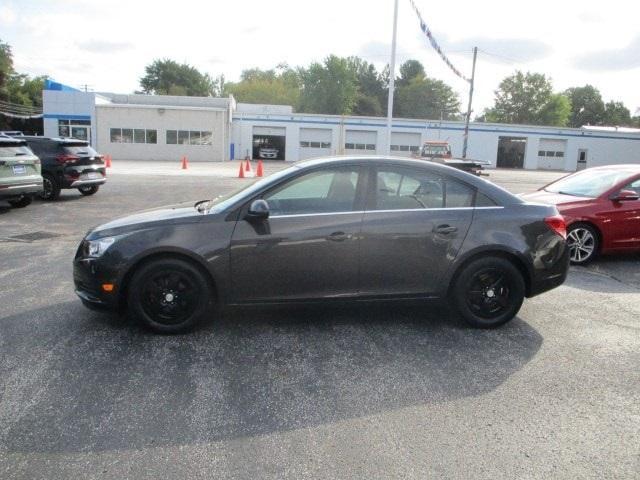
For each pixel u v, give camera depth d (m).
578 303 5.70
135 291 4.42
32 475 2.63
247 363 3.98
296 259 4.44
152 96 48.78
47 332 4.53
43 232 9.42
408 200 4.64
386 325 4.84
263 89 91.88
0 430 3.02
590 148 49.69
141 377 3.72
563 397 3.55
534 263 4.73
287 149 48.03
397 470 2.72
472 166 15.44
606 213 7.59
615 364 4.10
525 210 4.80
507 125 48.53
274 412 3.29
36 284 6.03
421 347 4.36
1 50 71.25
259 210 4.30
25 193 11.34
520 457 2.86
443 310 5.28
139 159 43.81
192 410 3.28
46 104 42.31
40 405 3.31
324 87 84.75
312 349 4.27
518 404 3.45
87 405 3.32
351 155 4.81
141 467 2.71
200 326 4.72
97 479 2.61
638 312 5.42
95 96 42.81
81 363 3.93
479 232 4.65
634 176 7.91
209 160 44.31
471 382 3.75
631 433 3.12
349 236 4.46
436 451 2.90
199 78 92.50
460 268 4.69
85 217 11.19
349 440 2.99
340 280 4.53
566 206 7.66
